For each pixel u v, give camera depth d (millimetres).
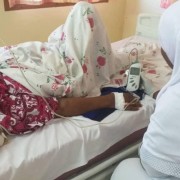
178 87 726
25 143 1059
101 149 1205
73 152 1118
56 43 1515
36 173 1017
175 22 812
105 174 1262
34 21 2498
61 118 1230
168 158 713
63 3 2584
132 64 1635
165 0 2467
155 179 816
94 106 1300
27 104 1155
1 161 957
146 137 773
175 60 776
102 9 2916
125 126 1286
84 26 1430
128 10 3086
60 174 1105
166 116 696
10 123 1094
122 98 1349
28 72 1247
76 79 1322
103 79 1566
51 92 1259
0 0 2213
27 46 1444
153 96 1472
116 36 3258
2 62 1307
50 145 1059
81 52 1409
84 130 1163
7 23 2346
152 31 2459
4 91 1184
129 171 943
